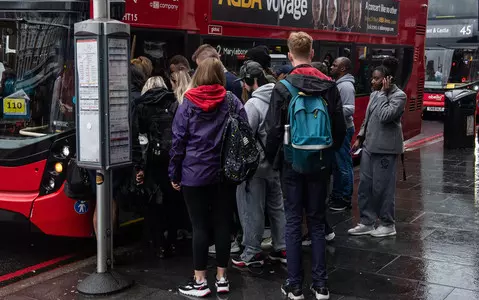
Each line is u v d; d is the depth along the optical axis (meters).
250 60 6.06
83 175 5.60
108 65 4.95
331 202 7.94
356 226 7.00
